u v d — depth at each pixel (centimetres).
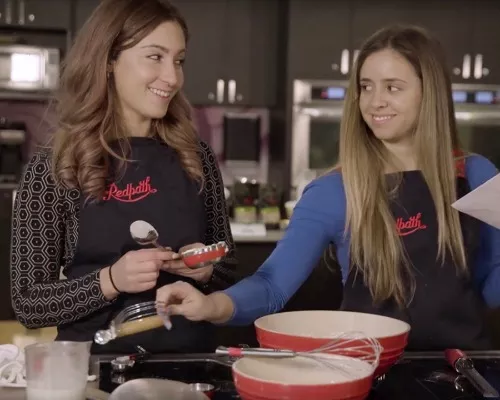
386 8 410
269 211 396
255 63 428
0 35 409
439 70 157
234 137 445
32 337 195
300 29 405
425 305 155
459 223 156
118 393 105
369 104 156
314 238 158
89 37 156
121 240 155
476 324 157
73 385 104
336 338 112
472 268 160
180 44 156
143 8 153
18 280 152
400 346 115
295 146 408
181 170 163
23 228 153
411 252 156
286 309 338
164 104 156
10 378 117
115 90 159
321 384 98
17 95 405
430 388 119
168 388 108
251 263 373
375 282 155
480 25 414
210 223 173
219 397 113
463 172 162
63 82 160
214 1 421
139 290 141
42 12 404
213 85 426
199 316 122
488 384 118
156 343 154
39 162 155
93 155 154
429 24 412
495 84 416
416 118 159
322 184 162
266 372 110
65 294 145
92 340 152
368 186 156
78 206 155
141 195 158
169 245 159
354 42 409
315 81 407
